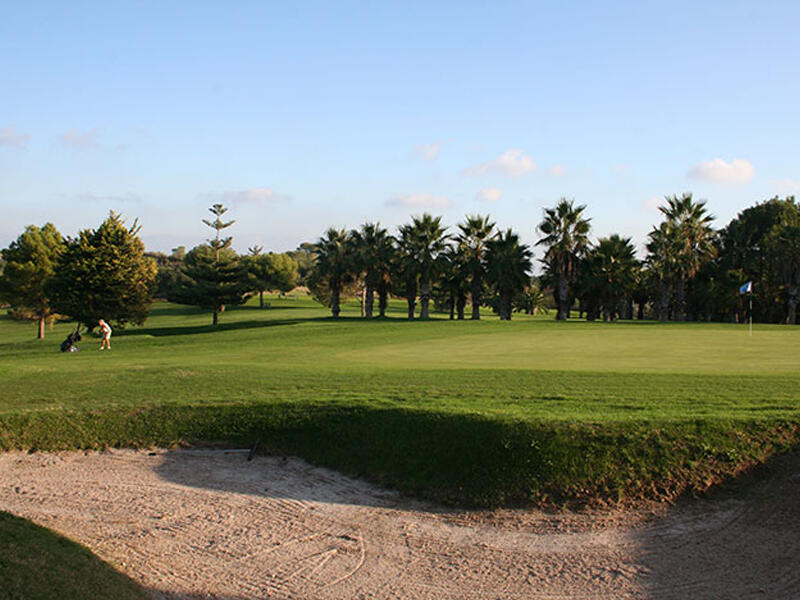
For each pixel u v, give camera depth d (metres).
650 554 8.38
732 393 13.33
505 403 12.84
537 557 8.48
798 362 19.66
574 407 12.28
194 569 8.30
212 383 16.05
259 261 123.69
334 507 10.09
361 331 38.62
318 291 83.12
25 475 11.45
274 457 12.02
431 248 55.31
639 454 10.19
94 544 8.92
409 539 9.05
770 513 8.96
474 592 7.74
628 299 72.94
